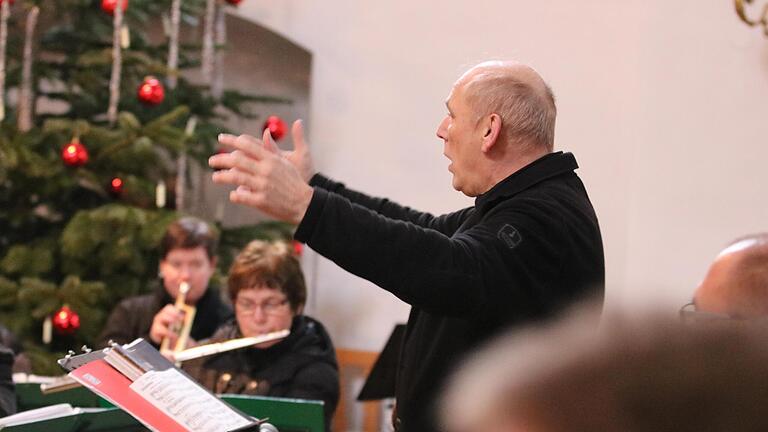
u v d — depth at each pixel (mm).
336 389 4828
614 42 7426
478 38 8227
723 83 6789
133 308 6082
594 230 3197
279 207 2777
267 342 4805
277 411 3693
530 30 7902
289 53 9148
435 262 2838
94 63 7355
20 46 7574
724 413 695
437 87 8477
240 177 2773
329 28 9016
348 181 8820
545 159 3244
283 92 9156
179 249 5875
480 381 756
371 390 5434
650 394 704
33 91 7648
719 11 6828
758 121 6613
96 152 7348
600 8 7523
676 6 7062
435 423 3164
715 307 2264
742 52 6695
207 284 5980
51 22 7961
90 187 7613
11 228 7566
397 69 8680
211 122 8359
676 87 7027
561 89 7648
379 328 8766
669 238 6977
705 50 6895
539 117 3279
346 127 8883
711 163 6824
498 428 727
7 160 6926
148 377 2709
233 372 4816
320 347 4922
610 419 703
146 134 7211
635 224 7152
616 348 719
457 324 3148
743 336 717
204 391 2715
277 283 4797
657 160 7086
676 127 7016
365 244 2793
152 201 7508
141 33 7863
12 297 7070
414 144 8570
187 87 7934
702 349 710
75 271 7371
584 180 7441
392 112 8688
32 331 7184
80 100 7629
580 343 730
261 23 9148
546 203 3115
